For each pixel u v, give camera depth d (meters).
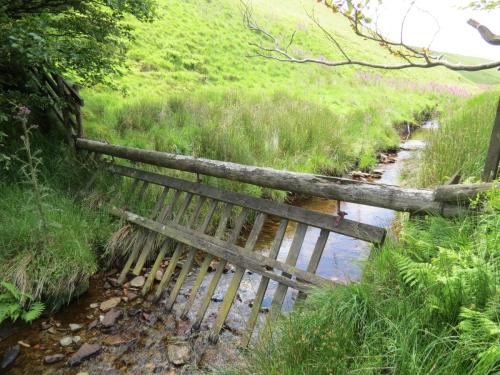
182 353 2.95
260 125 7.65
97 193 4.86
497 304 1.58
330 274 4.06
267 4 24.77
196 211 3.98
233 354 2.94
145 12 4.88
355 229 2.77
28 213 3.92
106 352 2.97
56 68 4.50
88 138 5.91
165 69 11.91
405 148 10.03
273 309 2.95
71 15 4.75
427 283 1.88
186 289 3.90
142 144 6.15
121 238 4.30
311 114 9.08
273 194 5.78
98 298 3.72
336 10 1.81
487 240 1.98
